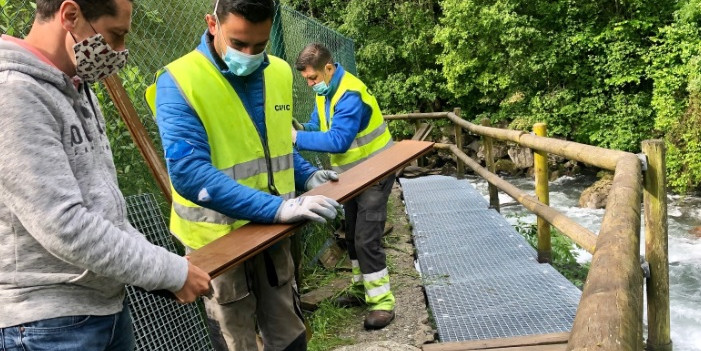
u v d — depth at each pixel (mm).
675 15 13609
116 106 2711
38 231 1062
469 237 5172
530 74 15719
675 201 11867
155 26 3574
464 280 4102
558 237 6094
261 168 1878
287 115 2006
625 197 1838
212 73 1763
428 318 3541
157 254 1197
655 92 13422
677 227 10070
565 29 15797
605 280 1026
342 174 2137
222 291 1853
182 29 3801
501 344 2914
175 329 2604
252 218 1628
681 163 12219
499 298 3674
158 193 3080
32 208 1049
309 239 4461
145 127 3080
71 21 1159
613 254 1188
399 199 7336
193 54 1785
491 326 3262
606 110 15383
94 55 1199
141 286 1174
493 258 4547
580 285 4949
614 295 944
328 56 3262
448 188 7570
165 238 2738
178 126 1648
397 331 3426
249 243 1486
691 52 12820
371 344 2969
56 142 1123
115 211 1288
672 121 12695
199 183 1617
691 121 12055
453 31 16078
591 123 15234
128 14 1223
